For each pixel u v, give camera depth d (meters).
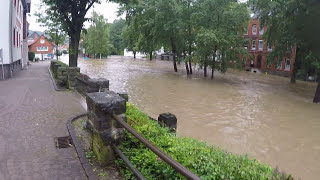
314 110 18.95
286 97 23.86
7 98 11.73
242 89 27.50
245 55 32.88
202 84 29.72
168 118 7.30
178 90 25.19
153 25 39.25
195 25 35.47
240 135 13.13
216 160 4.13
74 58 23.83
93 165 4.94
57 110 9.60
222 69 33.62
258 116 16.80
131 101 19.38
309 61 29.28
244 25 33.72
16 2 24.95
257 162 4.49
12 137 6.58
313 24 19.36
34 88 15.12
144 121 5.91
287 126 14.91
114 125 4.86
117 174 4.65
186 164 3.95
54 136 6.73
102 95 5.23
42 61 57.25
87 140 6.34
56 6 23.50
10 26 20.34
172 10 35.84
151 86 27.08
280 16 26.48
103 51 84.69
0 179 4.51
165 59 76.06
